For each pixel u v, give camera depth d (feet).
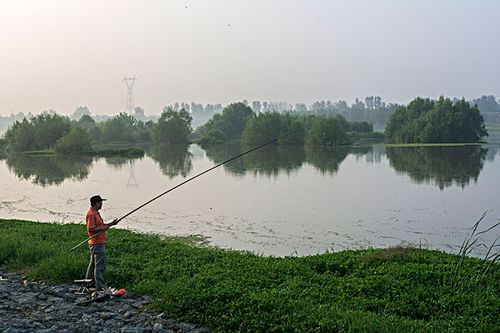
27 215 83.82
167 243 50.03
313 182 119.85
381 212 79.77
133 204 92.89
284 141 296.10
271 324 25.67
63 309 29.96
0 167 182.19
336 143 274.77
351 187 109.60
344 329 24.77
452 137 282.56
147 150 280.92
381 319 26.17
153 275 36.55
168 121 341.21
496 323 26.45
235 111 392.47
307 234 66.13
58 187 121.19
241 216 79.00
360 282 34.37
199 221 75.72
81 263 37.19
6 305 30.81
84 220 78.84
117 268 38.11
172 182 128.36
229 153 244.83
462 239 61.82
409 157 189.47
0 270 39.68
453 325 26.14
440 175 128.67
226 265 39.04
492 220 72.49
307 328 25.21
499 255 35.88
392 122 311.47
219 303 28.48
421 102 312.09
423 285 33.37
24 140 284.82
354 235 65.16
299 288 32.50
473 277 34.17
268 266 38.04
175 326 27.04
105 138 358.64
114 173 155.02
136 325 27.45
